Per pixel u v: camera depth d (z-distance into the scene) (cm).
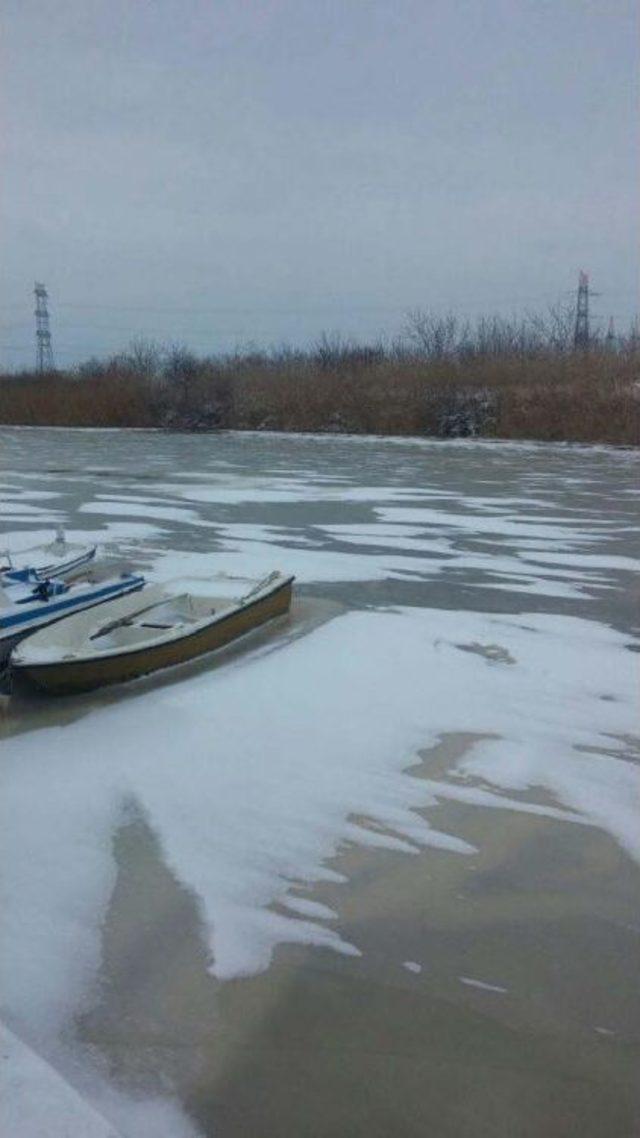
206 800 479
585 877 414
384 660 705
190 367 4197
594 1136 277
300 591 935
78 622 695
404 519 1413
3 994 333
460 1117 283
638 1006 333
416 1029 319
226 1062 303
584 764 525
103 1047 308
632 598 914
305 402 3619
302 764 522
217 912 385
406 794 488
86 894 396
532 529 1321
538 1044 313
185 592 829
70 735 559
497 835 448
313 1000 332
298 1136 275
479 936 372
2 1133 271
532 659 712
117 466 2258
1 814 463
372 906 391
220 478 1984
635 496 1686
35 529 1327
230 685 647
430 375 3466
